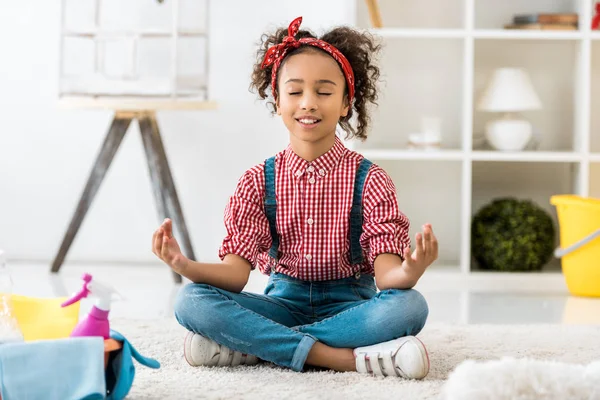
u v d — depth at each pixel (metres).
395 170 3.87
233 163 4.00
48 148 4.03
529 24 3.62
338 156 1.99
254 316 1.81
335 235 1.96
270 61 2.02
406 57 3.83
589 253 3.19
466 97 3.54
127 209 4.03
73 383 1.38
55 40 3.99
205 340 1.83
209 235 4.02
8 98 4.02
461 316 2.77
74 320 1.64
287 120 1.95
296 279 2.00
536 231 3.58
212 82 3.97
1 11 3.98
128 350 1.46
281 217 1.99
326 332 1.81
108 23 3.94
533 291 3.38
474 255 3.66
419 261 1.73
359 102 2.15
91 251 4.04
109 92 3.51
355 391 1.61
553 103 3.86
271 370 1.79
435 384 1.66
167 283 3.43
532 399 1.30
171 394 1.57
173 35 3.47
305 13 3.92
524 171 3.89
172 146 4.00
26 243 4.06
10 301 1.49
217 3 3.94
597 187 3.94
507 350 2.07
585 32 3.54
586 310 2.92
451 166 3.87
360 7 3.80
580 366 1.38
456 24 3.82
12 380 1.36
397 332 1.78
